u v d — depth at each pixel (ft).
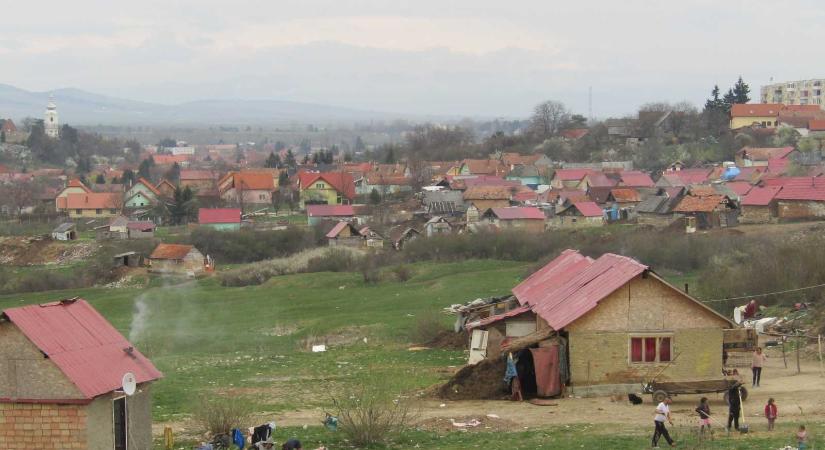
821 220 359.66
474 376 144.15
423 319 216.95
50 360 96.53
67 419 96.68
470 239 366.02
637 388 138.92
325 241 432.25
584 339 138.92
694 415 124.47
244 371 181.47
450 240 367.25
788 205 368.07
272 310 286.25
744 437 107.55
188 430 121.60
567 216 437.58
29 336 96.73
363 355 197.88
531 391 144.05
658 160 639.76
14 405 97.09
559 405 134.31
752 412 124.98
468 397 142.61
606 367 139.03
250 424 123.13
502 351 144.77
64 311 105.40
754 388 140.87
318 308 282.15
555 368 139.33
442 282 309.01
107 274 391.65
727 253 283.79
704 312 139.13
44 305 104.01
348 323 244.42
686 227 377.71
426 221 467.93
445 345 204.23
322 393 152.05
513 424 123.13
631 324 139.03
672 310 139.13
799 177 422.41
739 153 602.03
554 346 139.74
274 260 390.42
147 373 105.50
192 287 355.36
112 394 99.91
